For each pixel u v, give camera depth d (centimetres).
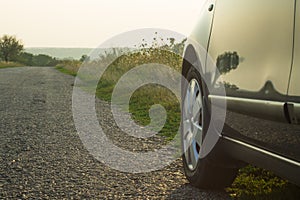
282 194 309
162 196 342
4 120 759
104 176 402
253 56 253
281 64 221
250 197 313
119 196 347
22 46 9381
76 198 346
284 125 216
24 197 351
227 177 334
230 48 287
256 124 247
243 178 360
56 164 448
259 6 256
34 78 2270
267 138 237
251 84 252
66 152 500
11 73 3062
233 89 276
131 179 391
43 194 357
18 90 1453
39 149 518
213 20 330
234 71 277
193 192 346
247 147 265
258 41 249
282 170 226
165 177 393
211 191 346
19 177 405
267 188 330
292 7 218
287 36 219
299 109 200
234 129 279
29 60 10938
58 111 870
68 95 1226
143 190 359
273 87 226
